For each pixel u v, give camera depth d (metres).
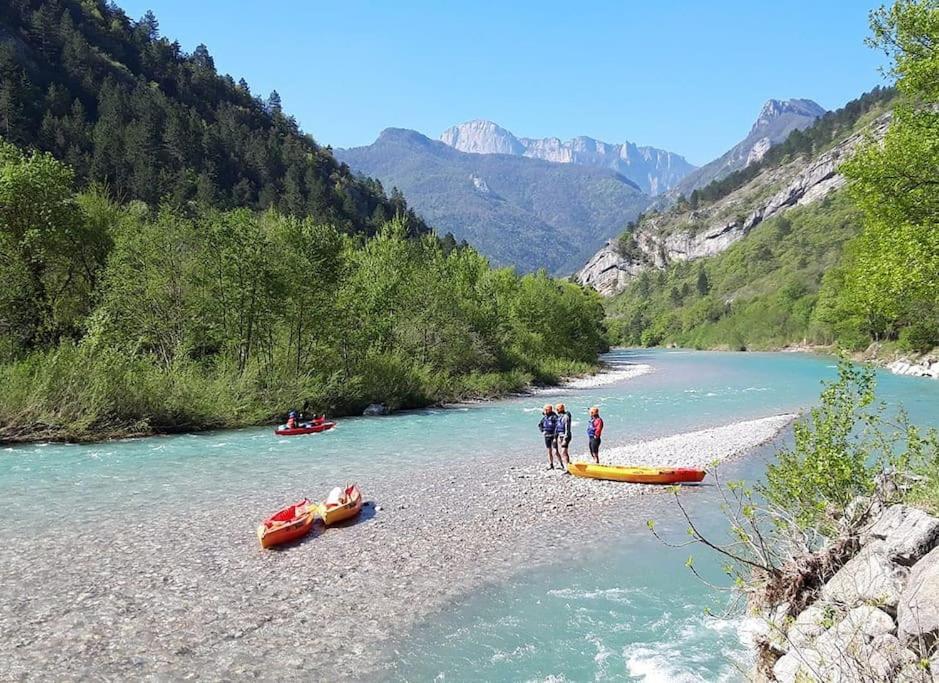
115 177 107.12
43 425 25.42
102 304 34.78
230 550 13.02
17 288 32.75
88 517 15.05
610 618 10.09
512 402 41.75
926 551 7.34
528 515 15.73
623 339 188.38
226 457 22.53
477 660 8.82
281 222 38.34
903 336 61.22
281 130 197.88
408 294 47.75
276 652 8.96
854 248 66.81
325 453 23.42
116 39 176.88
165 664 8.55
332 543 13.58
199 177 119.06
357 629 9.72
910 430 10.76
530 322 70.62
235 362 34.56
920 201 22.41
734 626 9.58
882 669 5.86
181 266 35.03
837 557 8.82
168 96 168.62
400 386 38.50
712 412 35.41
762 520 14.70
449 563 12.52
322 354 37.38
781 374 60.31
